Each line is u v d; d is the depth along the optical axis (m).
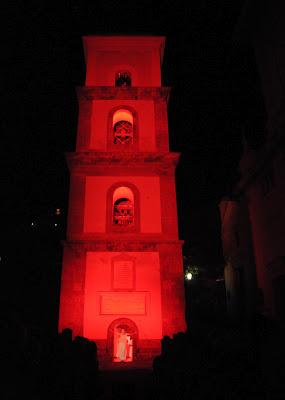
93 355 12.22
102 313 17.62
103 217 19.23
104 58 24.03
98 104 22.17
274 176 18.22
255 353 9.34
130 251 18.64
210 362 9.41
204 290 32.56
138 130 21.56
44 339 12.86
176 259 18.55
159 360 11.84
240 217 23.94
